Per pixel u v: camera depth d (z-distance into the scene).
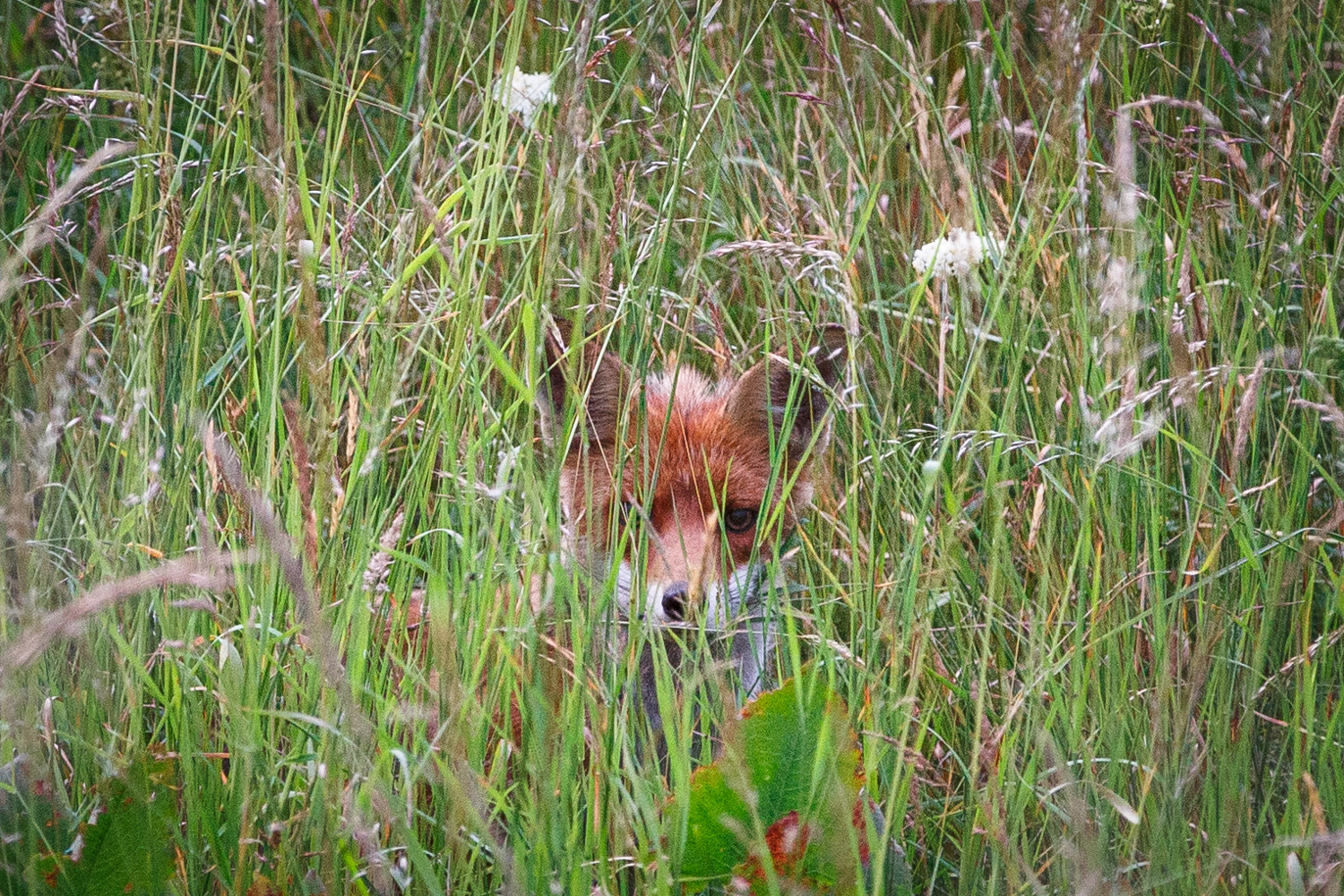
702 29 6.99
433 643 4.89
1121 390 6.06
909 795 5.58
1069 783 4.49
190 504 6.03
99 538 5.58
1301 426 6.69
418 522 6.56
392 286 5.72
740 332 8.47
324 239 7.43
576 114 5.86
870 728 5.35
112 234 7.72
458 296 5.75
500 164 6.02
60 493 6.03
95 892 4.29
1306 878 4.89
